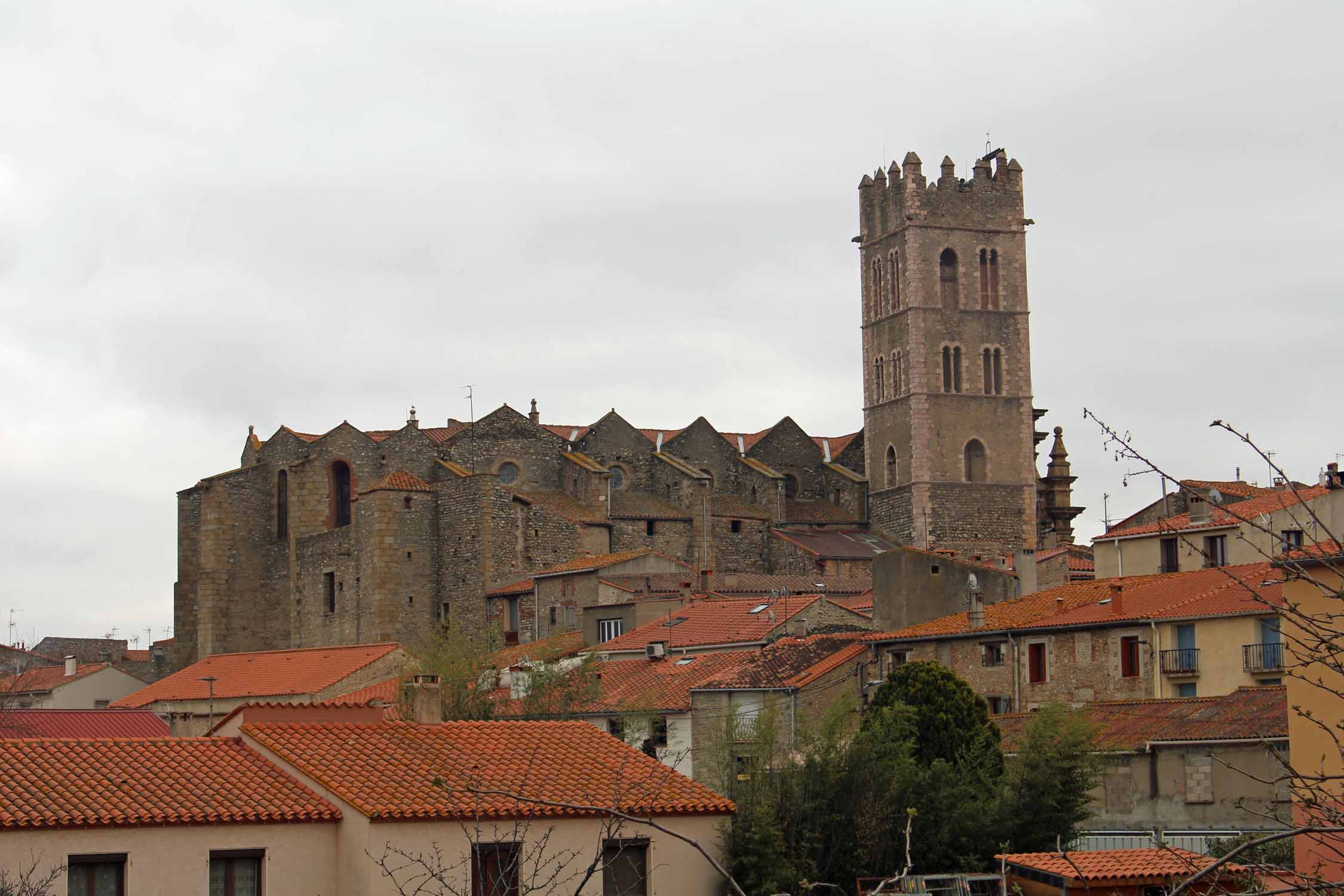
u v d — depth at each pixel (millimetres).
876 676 82812
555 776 48969
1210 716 60625
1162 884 46219
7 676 138750
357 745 48969
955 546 145500
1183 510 107125
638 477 145000
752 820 50656
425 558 132375
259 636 140125
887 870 54688
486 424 140000
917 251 148625
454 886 43500
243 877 43500
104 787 43750
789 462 154000
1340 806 28656
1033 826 56781
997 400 148750
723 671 84250
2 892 37812
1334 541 20562
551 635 121062
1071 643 77250
